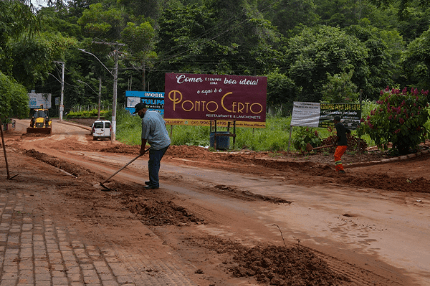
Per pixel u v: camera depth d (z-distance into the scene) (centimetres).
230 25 4538
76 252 396
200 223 555
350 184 932
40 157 1554
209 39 4488
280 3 6725
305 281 341
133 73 5900
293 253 407
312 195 782
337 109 1619
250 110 2386
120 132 3934
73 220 528
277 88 4144
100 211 599
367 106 2469
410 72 3391
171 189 848
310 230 517
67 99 7644
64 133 4294
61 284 313
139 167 1296
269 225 545
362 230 517
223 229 525
